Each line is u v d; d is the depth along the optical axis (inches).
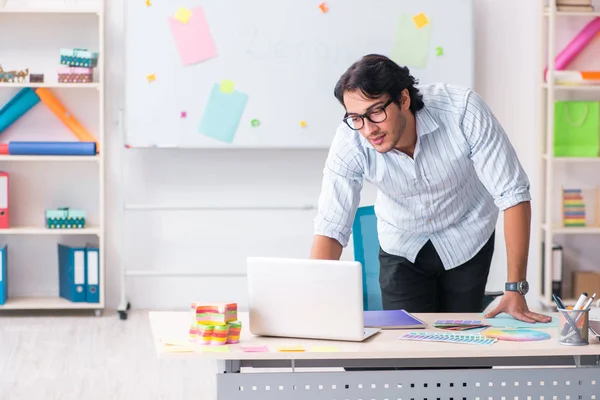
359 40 217.6
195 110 217.5
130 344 195.5
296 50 216.7
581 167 232.7
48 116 223.8
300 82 217.6
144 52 215.8
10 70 220.8
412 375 98.4
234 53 216.4
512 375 99.0
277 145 218.8
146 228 227.6
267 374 96.7
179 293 229.1
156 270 227.1
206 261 229.0
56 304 217.5
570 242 234.7
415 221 126.6
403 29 218.1
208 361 184.4
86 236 229.5
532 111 229.6
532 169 231.0
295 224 229.8
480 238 128.4
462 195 123.6
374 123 101.8
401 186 119.5
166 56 215.9
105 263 227.6
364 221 146.8
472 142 112.8
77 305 217.2
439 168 116.1
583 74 218.2
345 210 117.6
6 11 211.3
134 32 215.2
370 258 146.3
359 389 97.8
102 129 216.1
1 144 215.3
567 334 98.9
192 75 216.5
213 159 227.1
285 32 216.4
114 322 215.0
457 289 131.7
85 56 214.8
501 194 112.8
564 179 232.7
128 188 225.9
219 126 217.6
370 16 217.3
